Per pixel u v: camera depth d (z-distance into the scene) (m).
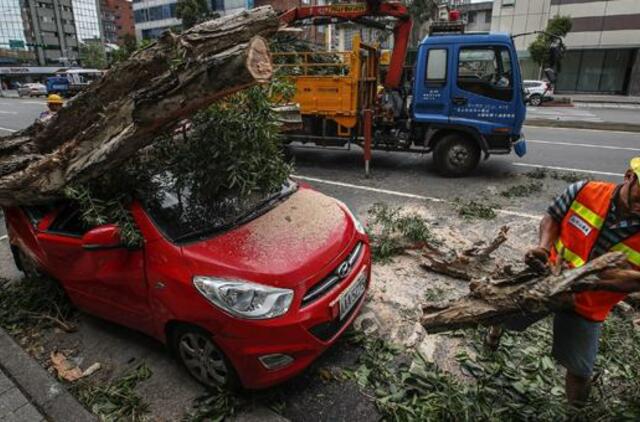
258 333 2.55
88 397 2.93
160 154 3.27
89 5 88.38
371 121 7.96
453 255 4.38
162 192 3.20
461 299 2.32
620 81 30.88
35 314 3.80
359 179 8.01
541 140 11.62
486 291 2.19
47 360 3.36
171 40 2.76
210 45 2.41
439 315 2.31
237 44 2.44
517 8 32.56
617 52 30.36
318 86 8.28
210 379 2.90
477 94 7.33
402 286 4.11
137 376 3.08
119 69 3.05
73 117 3.56
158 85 2.45
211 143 3.07
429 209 6.27
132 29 102.88
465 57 7.27
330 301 2.80
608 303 2.09
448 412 2.47
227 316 2.56
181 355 2.99
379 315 3.66
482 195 6.91
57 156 3.16
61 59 73.31
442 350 3.23
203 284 2.64
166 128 2.84
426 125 7.95
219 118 3.03
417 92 7.76
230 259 2.76
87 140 2.97
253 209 3.36
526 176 8.01
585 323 2.15
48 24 80.56
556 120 15.16
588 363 2.23
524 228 5.51
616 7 29.45
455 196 6.88
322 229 3.18
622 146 10.60
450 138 7.76
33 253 3.92
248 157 3.13
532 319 2.30
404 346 3.28
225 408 2.71
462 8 40.00
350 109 8.12
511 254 4.74
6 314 3.85
